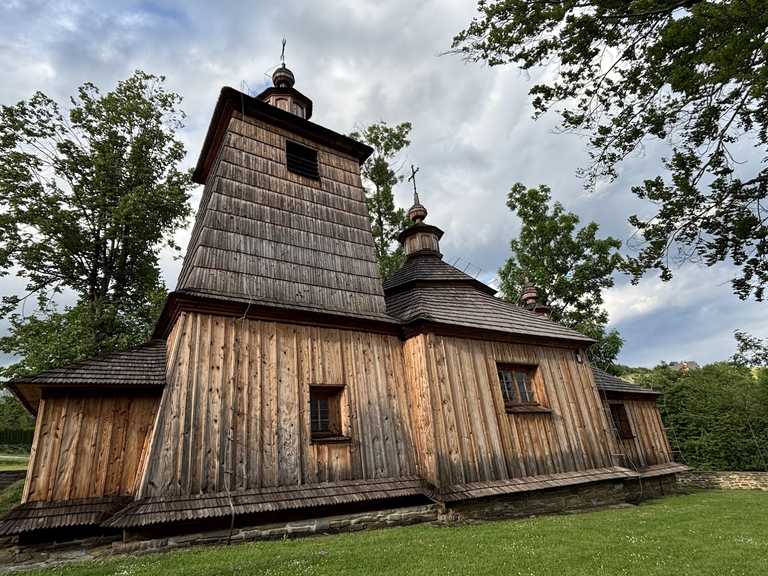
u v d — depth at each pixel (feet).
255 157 33.55
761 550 18.31
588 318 85.66
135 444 23.26
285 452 24.25
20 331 47.34
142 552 18.48
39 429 21.84
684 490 48.44
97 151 55.47
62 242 51.85
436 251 48.67
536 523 24.79
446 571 15.12
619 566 15.90
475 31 24.31
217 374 23.80
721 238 25.20
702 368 96.53
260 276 28.73
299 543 20.02
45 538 20.61
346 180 38.65
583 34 22.44
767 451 67.72
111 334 52.21
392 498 26.35
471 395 30.91
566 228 88.43
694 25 18.17
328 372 27.81
